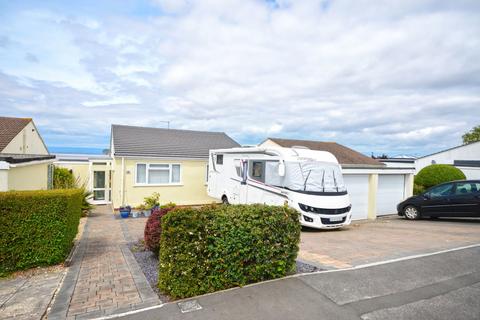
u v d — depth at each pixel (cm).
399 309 398
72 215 646
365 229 1084
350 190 1390
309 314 389
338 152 2252
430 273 520
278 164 1087
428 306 406
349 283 478
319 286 468
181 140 1989
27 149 2234
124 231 1038
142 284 500
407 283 478
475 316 382
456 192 1233
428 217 1316
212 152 1514
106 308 412
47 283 514
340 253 677
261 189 1162
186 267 442
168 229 446
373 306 407
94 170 1862
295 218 526
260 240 485
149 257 675
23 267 576
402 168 1538
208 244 457
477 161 2220
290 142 2225
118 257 677
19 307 424
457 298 429
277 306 410
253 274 484
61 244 604
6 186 702
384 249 710
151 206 1460
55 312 401
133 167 1628
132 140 1798
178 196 1748
